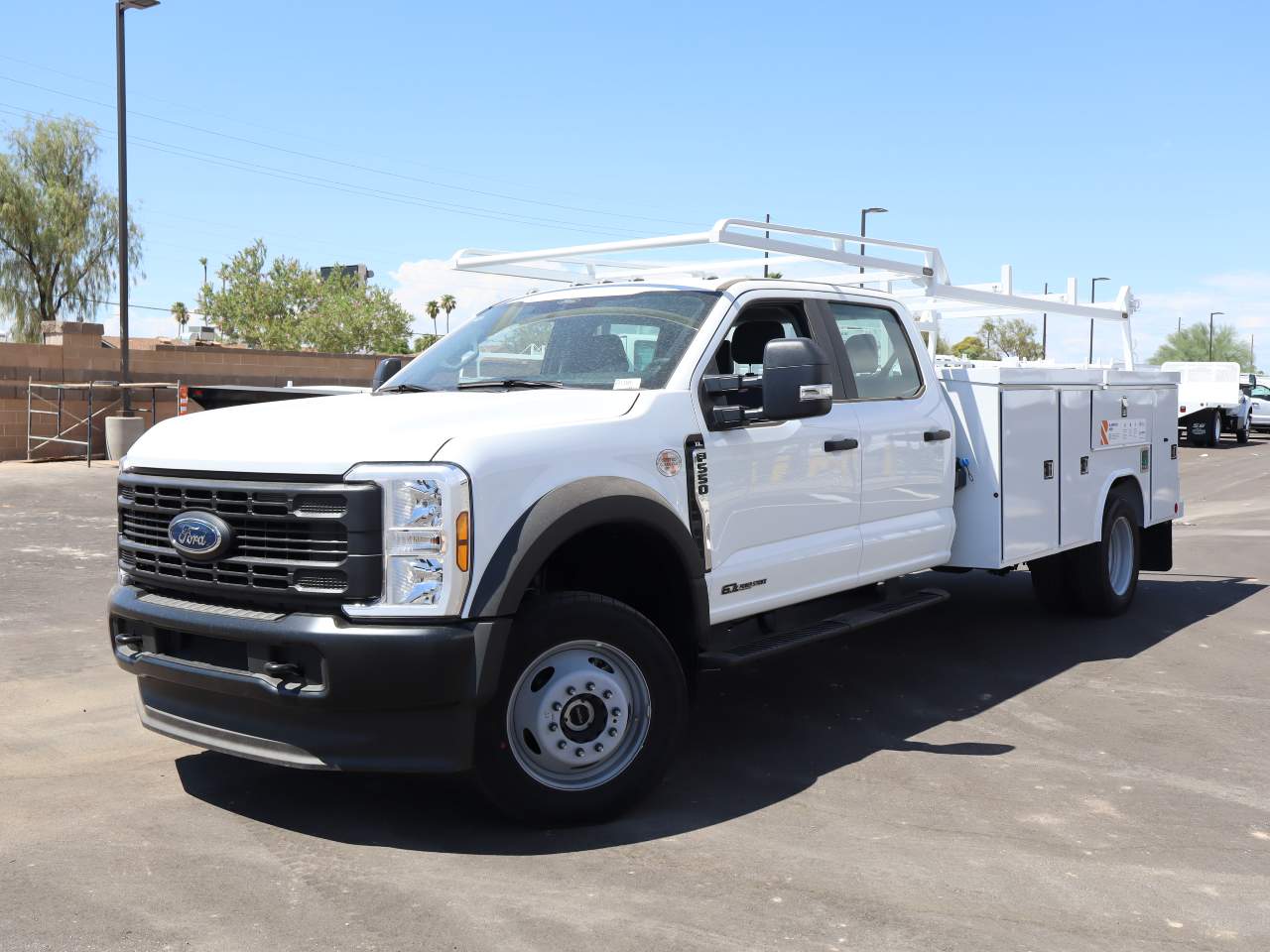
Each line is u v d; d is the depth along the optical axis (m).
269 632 4.04
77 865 4.00
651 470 4.72
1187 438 36.62
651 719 4.52
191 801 4.68
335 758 4.04
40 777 4.99
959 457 6.81
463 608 4.05
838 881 3.88
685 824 4.43
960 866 4.02
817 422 5.64
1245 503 17.73
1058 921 3.58
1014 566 7.00
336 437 4.18
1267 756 5.34
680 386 5.01
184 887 3.81
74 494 17.34
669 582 4.86
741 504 5.18
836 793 4.80
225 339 73.25
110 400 26.33
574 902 3.69
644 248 5.82
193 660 4.34
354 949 3.37
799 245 5.97
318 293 73.25
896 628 8.20
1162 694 6.43
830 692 6.50
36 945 3.38
